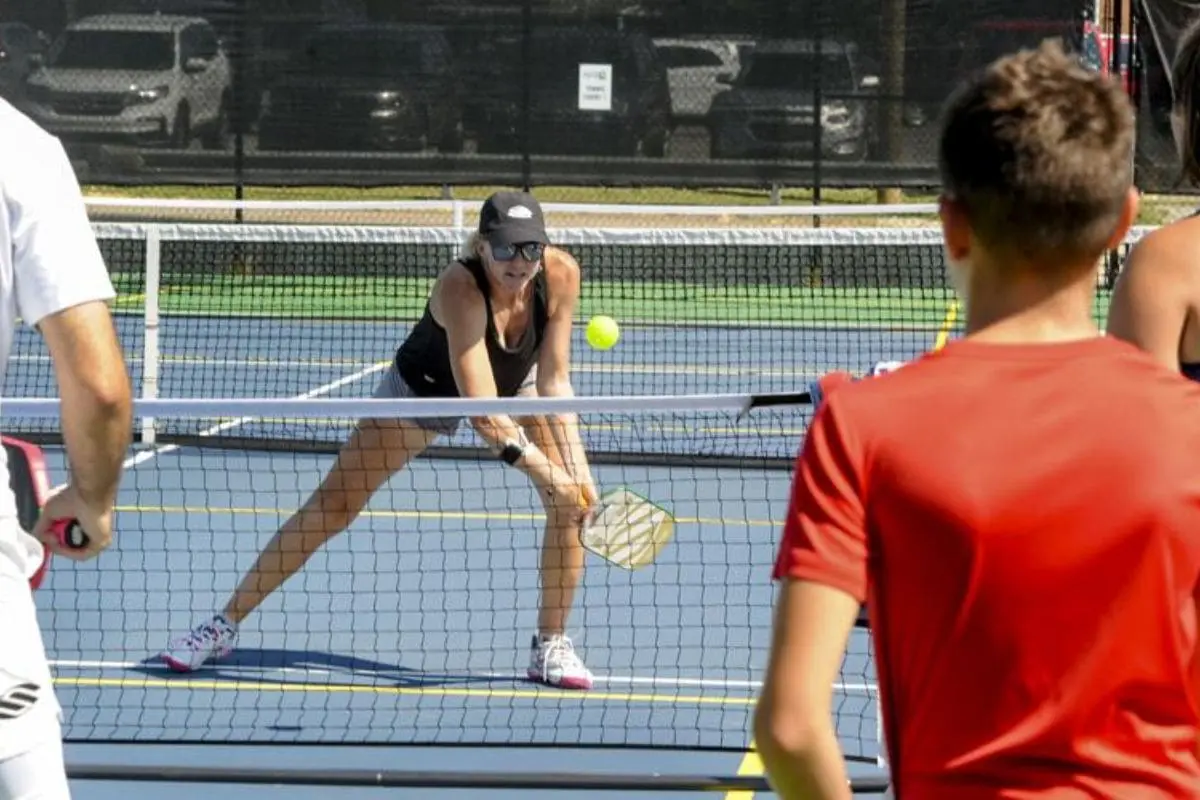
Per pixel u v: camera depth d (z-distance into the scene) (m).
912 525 4.30
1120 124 4.43
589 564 16.55
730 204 37.28
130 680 13.05
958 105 4.55
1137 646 4.28
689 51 32.34
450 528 18.23
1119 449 4.30
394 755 11.47
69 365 5.93
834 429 4.41
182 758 11.35
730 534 18.00
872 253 34.94
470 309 12.16
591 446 22.95
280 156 32.84
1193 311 6.12
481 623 14.57
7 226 5.86
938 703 4.37
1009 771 4.31
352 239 22.75
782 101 32.38
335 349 30.33
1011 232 4.42
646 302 34.41
